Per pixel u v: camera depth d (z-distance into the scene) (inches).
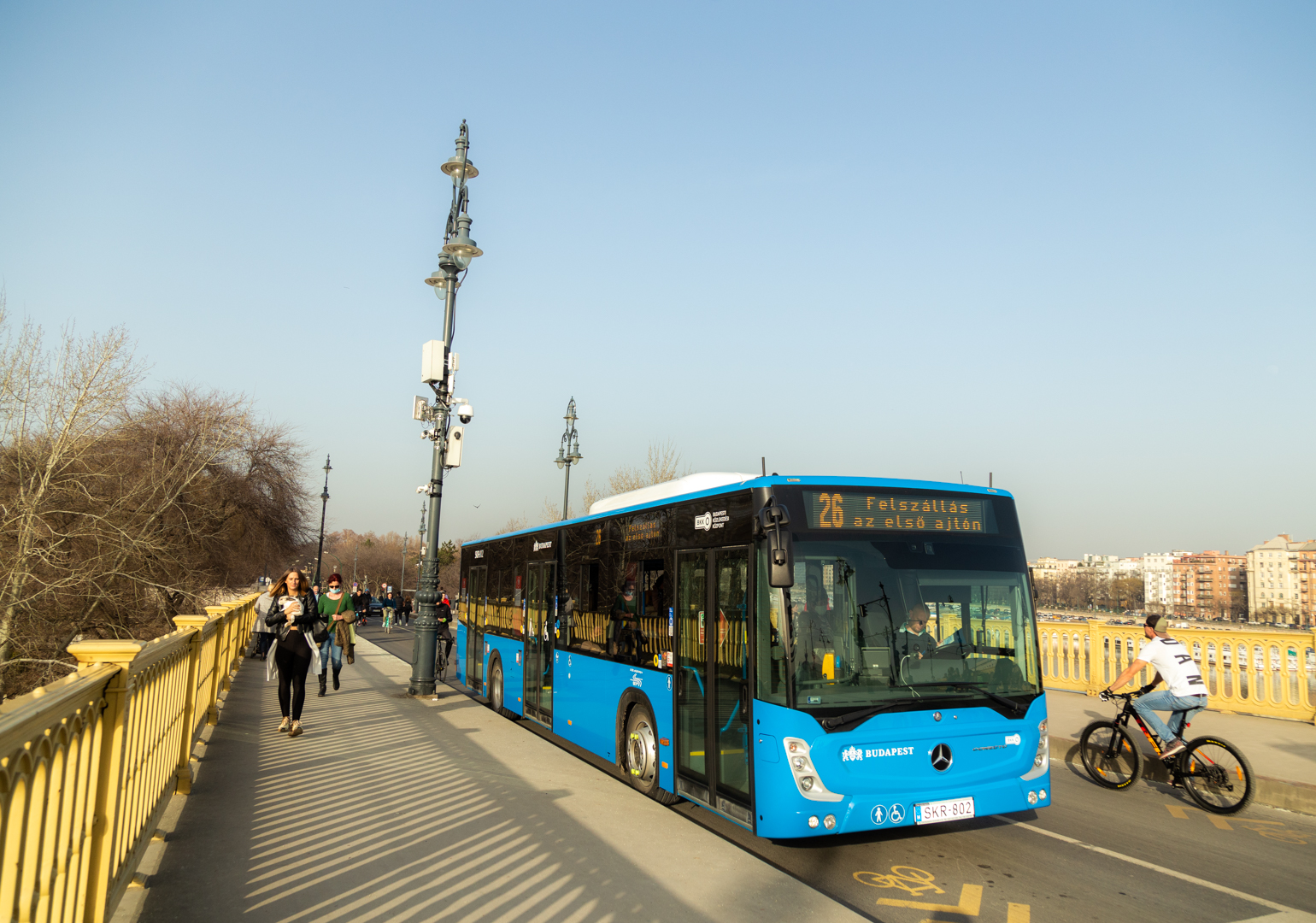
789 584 244.4
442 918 198.5
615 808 306.8
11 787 109.2
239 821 266.2
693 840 271.0
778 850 273.9
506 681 517.3
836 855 271.1
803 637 251.9
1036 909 226.7
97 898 163.2
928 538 276.2
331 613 603.8
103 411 884.6
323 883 217.3
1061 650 642.8
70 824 140.2
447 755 381.7
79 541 890.7
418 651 590.6
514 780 341.4
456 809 290.7
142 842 214.8
